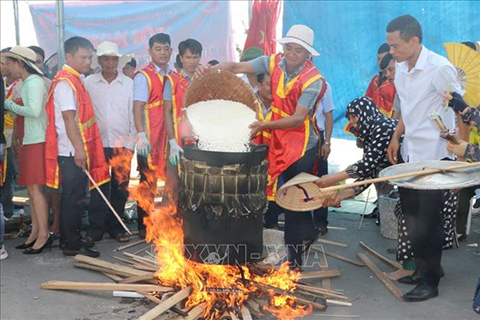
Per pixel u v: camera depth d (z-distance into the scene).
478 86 3.66
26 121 4.59
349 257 4.62
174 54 8.93
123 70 6.65
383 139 3.88
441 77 3.58
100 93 5.00
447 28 6.16
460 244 4.97
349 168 3.82
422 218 3.68
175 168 5.02
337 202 3.77
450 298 3.72
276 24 6.53
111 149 5.09
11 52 4.48
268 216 5.12
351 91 6.96
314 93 3.74
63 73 4.43
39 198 4.71
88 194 6.05
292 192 3.67
